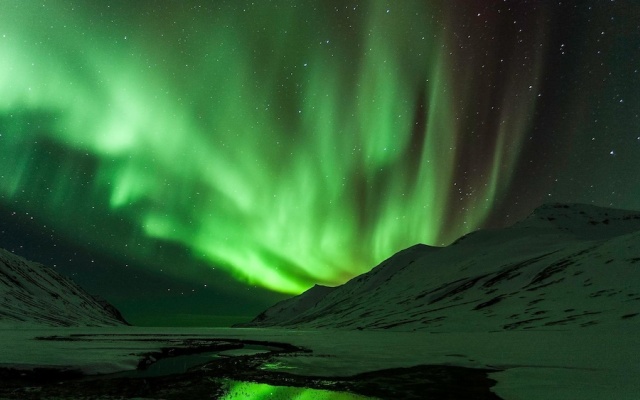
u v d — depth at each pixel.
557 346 30.00
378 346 36.41
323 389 15.50
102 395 14.28
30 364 19.77
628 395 13.06
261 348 38.19
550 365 20.47
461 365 21.75
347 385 16.33
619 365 19.88
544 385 15.18
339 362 23.97
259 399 13.78
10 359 21.34
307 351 32.22
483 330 63.12
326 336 59.97
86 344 35.28
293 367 21.70
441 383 16.55
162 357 30.06
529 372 18.34
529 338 39.62
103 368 21.02
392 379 17.69
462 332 63.62
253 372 19.89
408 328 81.50
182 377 18.41
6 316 110.00
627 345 29.25
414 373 19.36
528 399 12.91
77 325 126.56
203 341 45.81
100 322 169.38
